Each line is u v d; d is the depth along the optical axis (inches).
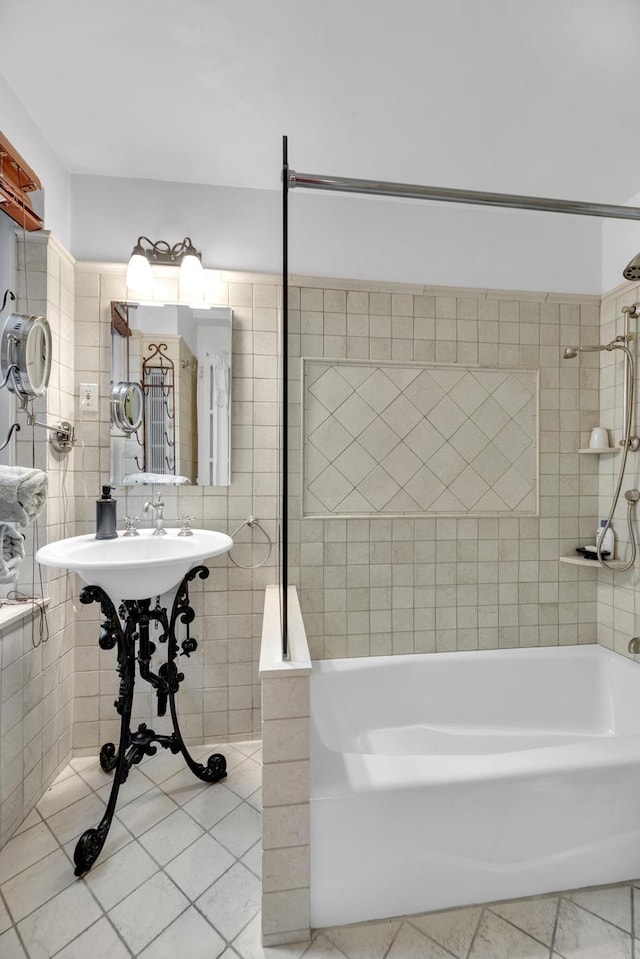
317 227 76.5
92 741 71.5
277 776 42.4
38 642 60.4
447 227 79.8
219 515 74.2
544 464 81.8
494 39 49.4
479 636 80.3
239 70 53.6
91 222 71.4
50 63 52.7
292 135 63.8
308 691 42.5
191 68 53.3
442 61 52.2
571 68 53.0
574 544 82.9
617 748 49.3
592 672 77.8
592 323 83.3
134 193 72.4
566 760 47.2
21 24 47.6
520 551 81.4
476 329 80.0
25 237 61.2
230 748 73.4
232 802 61.2
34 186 58.3
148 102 58.2
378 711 73.6
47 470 62.4
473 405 80.2
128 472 71.4
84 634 71.2
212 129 62.7
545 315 81.9
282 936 42.9
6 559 49.5
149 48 50.7
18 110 57.6
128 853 52.7
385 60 52.2
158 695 61.9
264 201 75.7
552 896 47.5
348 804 43.4
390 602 78.0
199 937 43.4
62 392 66.9
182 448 72.4
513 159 69.1
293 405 75.6
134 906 46.3
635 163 69.8
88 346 70.6
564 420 82.4
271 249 75.6
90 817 58.2
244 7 46.0
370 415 77.7
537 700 77.0
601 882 48.5
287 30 48.5
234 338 74.2
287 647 46.7
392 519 78.0
